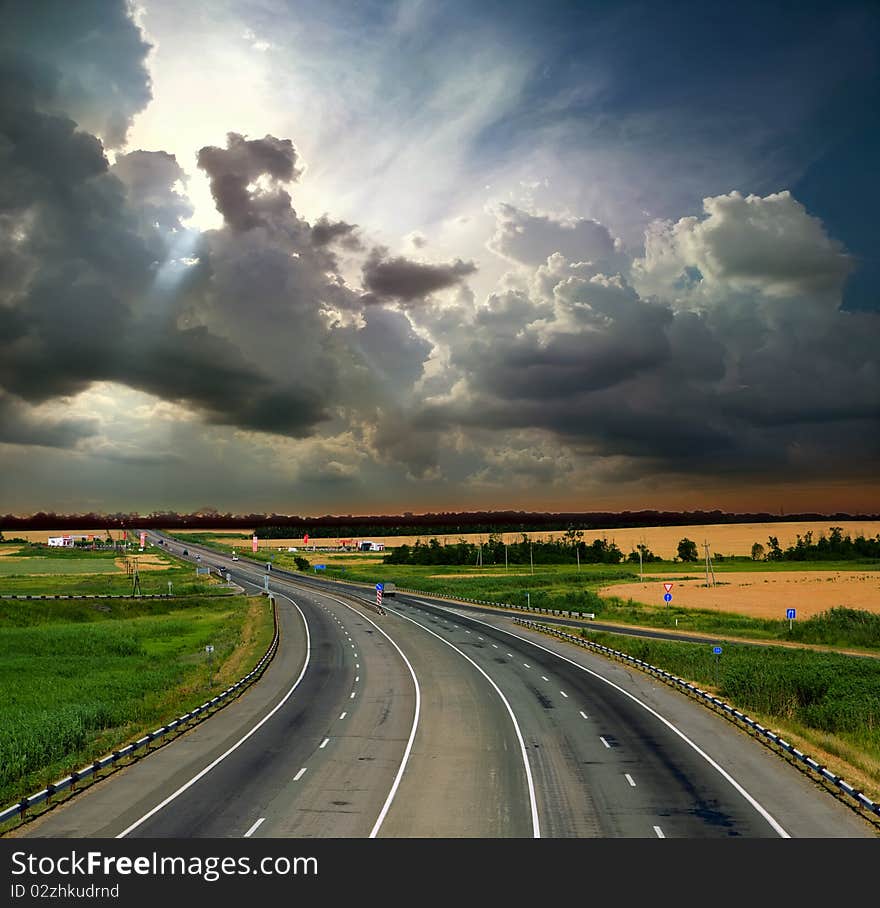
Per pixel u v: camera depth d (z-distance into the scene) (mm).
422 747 32938
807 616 90062
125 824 22797
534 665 58125
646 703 43094
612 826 22438
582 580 154375
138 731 36188
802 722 38312
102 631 79062
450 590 133125
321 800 25125
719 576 159500
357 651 66500
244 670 55375
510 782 27328
